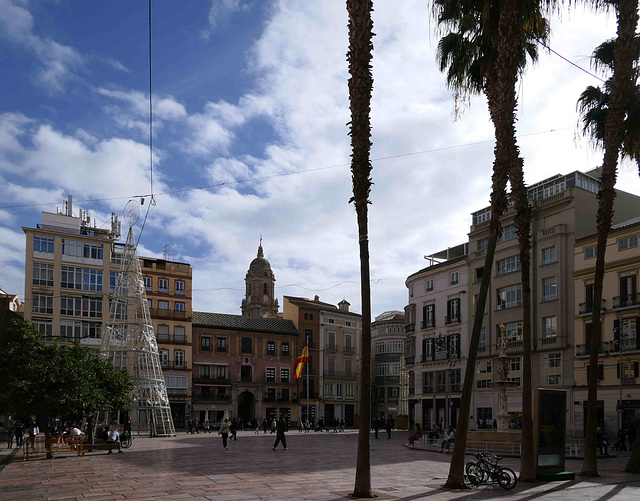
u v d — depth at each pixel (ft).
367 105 53.26
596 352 72.54
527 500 49.60
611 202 74.84
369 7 53.16
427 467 80.53
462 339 203.10
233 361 273.33
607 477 68.69
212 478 65.26
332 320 307.78
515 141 68.18
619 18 73.46
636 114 77.82
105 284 226.99
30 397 94.53
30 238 215.51
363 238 53.47
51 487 58.44
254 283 452.35
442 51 68.54
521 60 66.49
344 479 64.18
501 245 189.26
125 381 118.52
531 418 64.08
